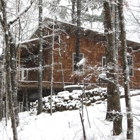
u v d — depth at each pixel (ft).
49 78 74.95
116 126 28.22
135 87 69.77
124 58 24.25
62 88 72.08
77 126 35.40
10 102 23.17
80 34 77.66
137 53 84.23
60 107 55.26
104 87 58.23
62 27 72.43
